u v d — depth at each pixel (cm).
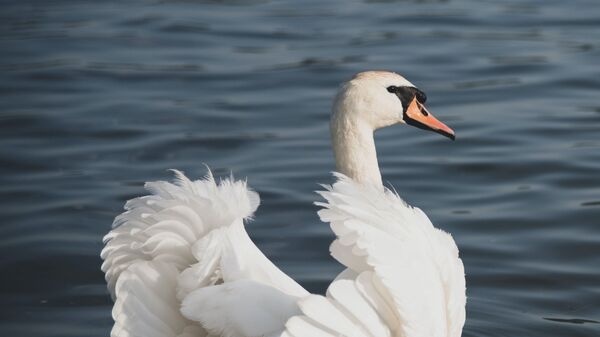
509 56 2103
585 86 1948
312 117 1838
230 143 1723
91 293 1265
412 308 778
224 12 2450
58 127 1791
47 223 1438
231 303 758
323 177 1590
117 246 841
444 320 819
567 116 1817
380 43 2192
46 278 1300
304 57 2117
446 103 1889
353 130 1079
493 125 1786
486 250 1370
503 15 2372
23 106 1886
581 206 1491
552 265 1334
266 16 2409
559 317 1214
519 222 1447
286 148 1708
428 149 1714
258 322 748
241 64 2091
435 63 2073
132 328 813
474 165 1641
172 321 819
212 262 796
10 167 1631
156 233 820
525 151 1684
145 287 817
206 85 1991
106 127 1789
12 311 1220
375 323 758
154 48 2202
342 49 2156
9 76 2036
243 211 834
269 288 766
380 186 995
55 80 2017
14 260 1338
